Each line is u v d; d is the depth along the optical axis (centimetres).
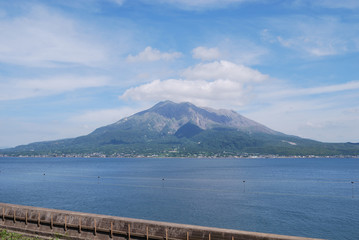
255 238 2492
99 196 10125
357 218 6988
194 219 6888
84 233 3144
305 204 8675
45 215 3388
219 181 15662
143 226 2906
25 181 15425
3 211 3625
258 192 11194
